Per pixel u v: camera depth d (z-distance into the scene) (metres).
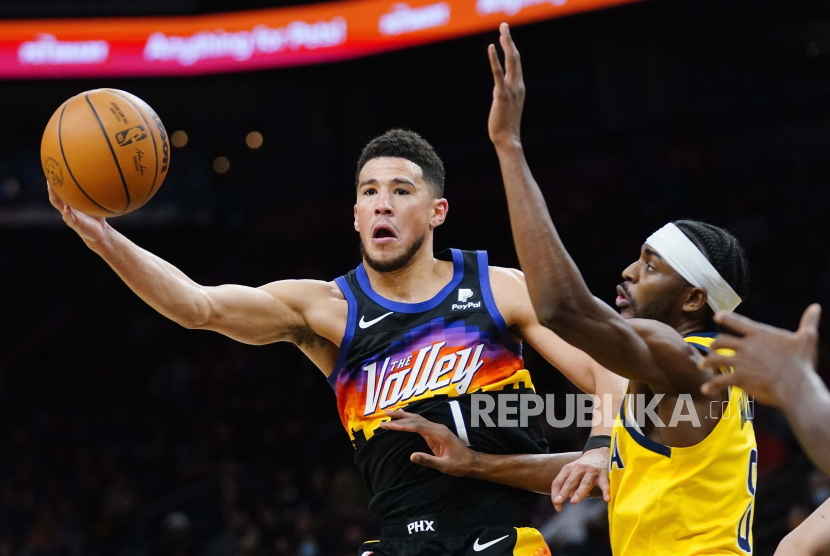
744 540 5.36
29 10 25.55
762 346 3.87
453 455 6.15
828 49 31.44
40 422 27.91
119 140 5.90
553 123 32.16
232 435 25.67
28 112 32.41
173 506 22.33
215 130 34.50
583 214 28.45
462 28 23.17
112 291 34.75
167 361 30.16
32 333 34.75
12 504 23.38
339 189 33.25
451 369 6.48
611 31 21.84
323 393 27.19
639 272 5.60
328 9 25.44
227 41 25.88
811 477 15.30
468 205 31.23
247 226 33.75
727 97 31.02
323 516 20.36
